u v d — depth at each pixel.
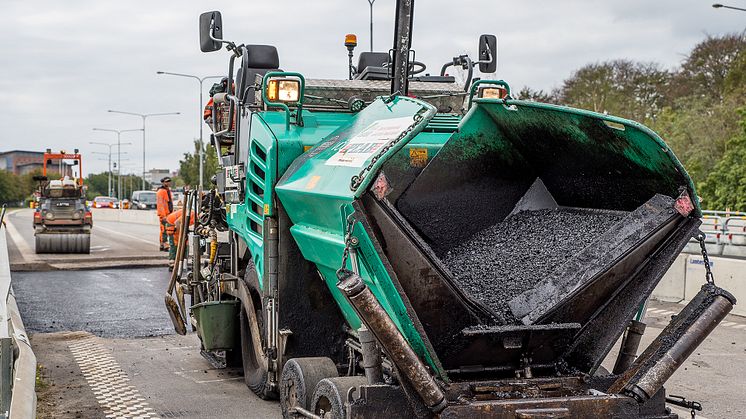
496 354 5.10
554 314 5.07
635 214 5.18
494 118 5.50
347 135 5.97
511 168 5.88
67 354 9.48
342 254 5.14
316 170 5.82
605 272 5.06
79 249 23.11
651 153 4.94
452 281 4.91
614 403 4.70
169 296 9.00
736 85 46.22
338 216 5.16
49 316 12.49
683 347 4.82
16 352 7.23
